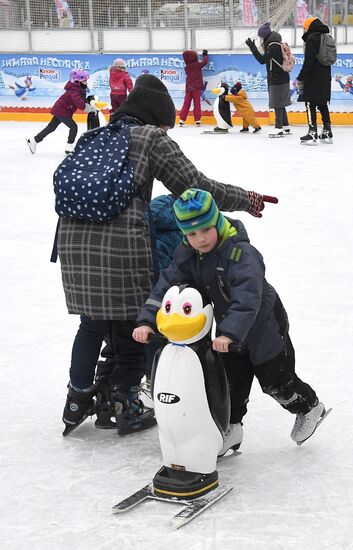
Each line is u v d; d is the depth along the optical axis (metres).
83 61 24.75
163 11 26.05
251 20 26.02
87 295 4.26
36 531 3.47
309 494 3.74
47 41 26.03
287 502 3.67
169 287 3.83
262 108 23.77
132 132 4.29
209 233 3.63
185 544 3.32
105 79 24.89
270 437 4.41
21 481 3.95
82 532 3.45
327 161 15.33
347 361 5.49
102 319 4.27
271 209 10.97
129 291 4.24
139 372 4.50
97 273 4.23
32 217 10.68
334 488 3.80
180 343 3.65
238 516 3.55
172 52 26.36
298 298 7.01
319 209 10.92
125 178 4.16
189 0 25.95
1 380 5.31
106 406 4.55
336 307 6.74
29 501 3.74
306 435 4.18
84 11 25.88
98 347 4.45
